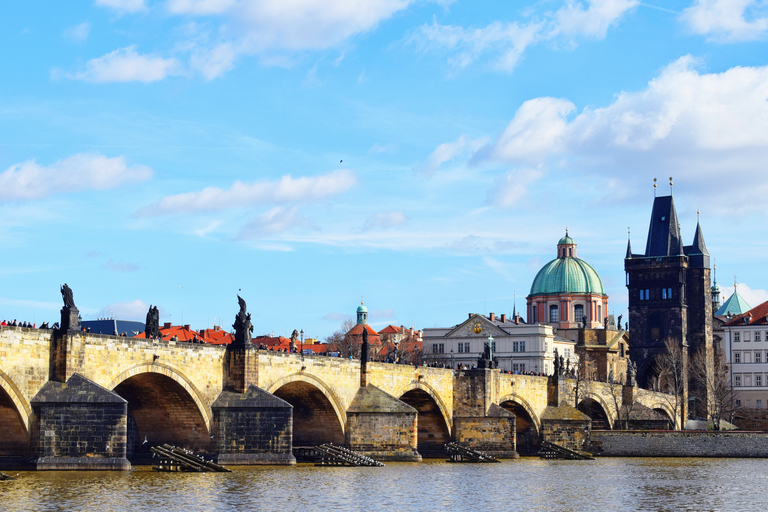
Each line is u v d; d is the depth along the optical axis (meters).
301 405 151.88
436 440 181.75
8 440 110.25
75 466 109.06
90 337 112.56
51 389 109.38
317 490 109.81
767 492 123.19
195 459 121.94
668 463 177.25
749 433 198.38
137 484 105.75
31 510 87.88
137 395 127.69
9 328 105.25
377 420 153.12
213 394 129.25
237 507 94.56
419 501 106.00
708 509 106.56
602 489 124.44
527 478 137.00
